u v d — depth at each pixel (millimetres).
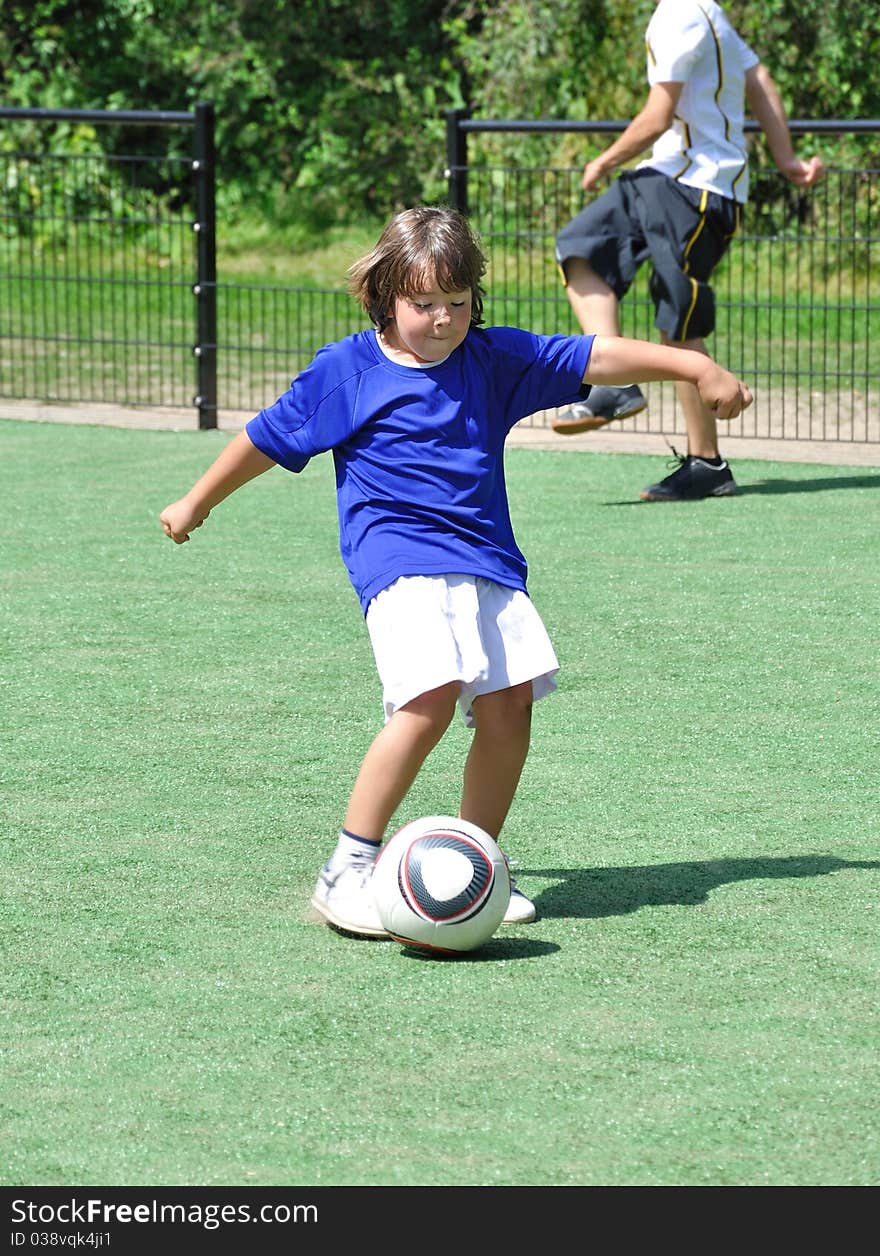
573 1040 8586
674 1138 7656
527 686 10062
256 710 14617
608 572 19547
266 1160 7527
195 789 12648
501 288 38062
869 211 28938
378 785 9922
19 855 11312
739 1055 8406
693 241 23281
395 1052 8477
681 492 23734
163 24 66375
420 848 9633
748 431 30375
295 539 21453
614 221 23453
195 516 10164
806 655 16188
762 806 12203
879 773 12914
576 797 12406
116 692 15125
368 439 9961
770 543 21047
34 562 20156
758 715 14383
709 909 10312
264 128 66125
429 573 9688
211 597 18531
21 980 9359
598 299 23562
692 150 23172
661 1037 8609
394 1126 7781
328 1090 8094
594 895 10570
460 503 9867
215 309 30875
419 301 9703
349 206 63281
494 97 55844
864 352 37344
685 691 15094
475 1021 8805
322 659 16188
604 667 15844
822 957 9578
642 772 12961
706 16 22891
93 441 28984
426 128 62625
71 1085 8172
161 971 9484
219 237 62594
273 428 9992
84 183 54562
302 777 12922
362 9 65062
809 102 52844
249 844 11523
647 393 33719
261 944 9859
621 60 53812
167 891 10688
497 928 9719
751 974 9367
